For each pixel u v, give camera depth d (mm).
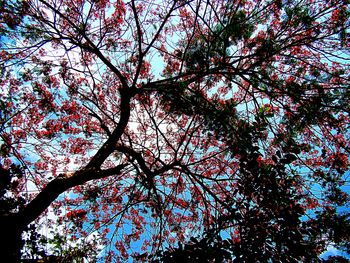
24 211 4148
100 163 5434
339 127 6242
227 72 6379
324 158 7059
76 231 7297
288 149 3787
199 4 6004
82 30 6504
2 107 6445
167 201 7414
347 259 3883
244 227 3320
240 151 4262
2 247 3607
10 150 6438
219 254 2990
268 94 6031
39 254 4082
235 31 5973
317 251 4125
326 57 6223
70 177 4871
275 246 3188
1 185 3926
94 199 7477
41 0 5625
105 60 6320
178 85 6102
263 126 4195
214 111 5816
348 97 5648
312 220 3848
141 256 4996
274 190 3398
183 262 3047
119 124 6004
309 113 5680
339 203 6023
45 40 6340
